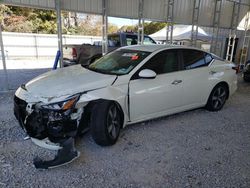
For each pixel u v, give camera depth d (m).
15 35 15.44
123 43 9.27
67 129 2.91
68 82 3.28
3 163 2.79
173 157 3.09
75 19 17.23
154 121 4.35
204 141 3.61
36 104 2.92
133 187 2.47
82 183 2.50
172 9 9.19
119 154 3.11
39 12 17.95
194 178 2.65
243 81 9.46
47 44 16.78
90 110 3.13
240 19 12.52
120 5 7.79
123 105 3.44
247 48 13.21
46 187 2.41
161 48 4.18
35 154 3.01
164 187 2.49
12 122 4.06
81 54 7.87
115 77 3.48
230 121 4.57
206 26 10.86
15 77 8.91
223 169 2.86
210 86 4.80
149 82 3.73
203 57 4.77
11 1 5.75
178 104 4.27
